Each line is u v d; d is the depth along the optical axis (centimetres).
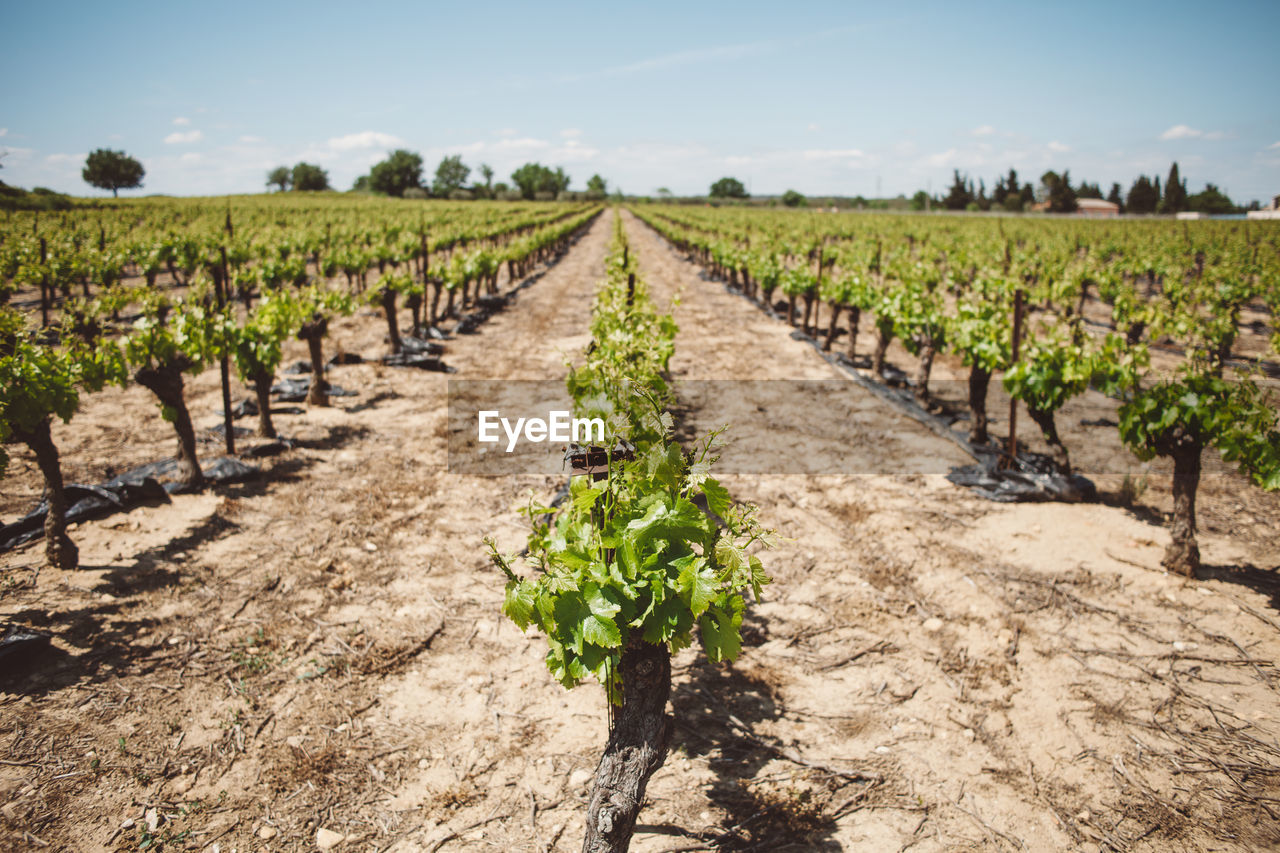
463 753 382
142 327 644
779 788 360
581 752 384
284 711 409
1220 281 1756
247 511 659
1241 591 534
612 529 286
